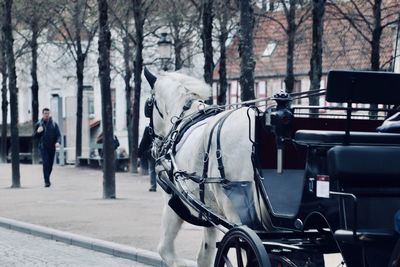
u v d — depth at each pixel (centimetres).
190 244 1314
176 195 897
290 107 737
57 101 4053
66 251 1389
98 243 1384
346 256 648
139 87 3309
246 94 1584
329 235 731
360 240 630
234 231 726
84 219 1702
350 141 679
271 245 725
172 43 3009
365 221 656
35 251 1392
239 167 789
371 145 687
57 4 3381
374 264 641
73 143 4375
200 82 1010
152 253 1260
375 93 674
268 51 4978
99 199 2141
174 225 947
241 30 1590
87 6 3103
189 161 870
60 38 4362
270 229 759
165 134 1030
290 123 727
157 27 3173
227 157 795
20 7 3434
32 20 3638
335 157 646
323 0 2055
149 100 1066
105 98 2114
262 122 766
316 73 2070
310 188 688
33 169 3828
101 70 2119
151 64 3506
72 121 4325
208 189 839
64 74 5712
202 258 941
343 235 636
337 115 803
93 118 5566
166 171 921
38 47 4509
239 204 777
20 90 6331
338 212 650
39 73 5378
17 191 2461
